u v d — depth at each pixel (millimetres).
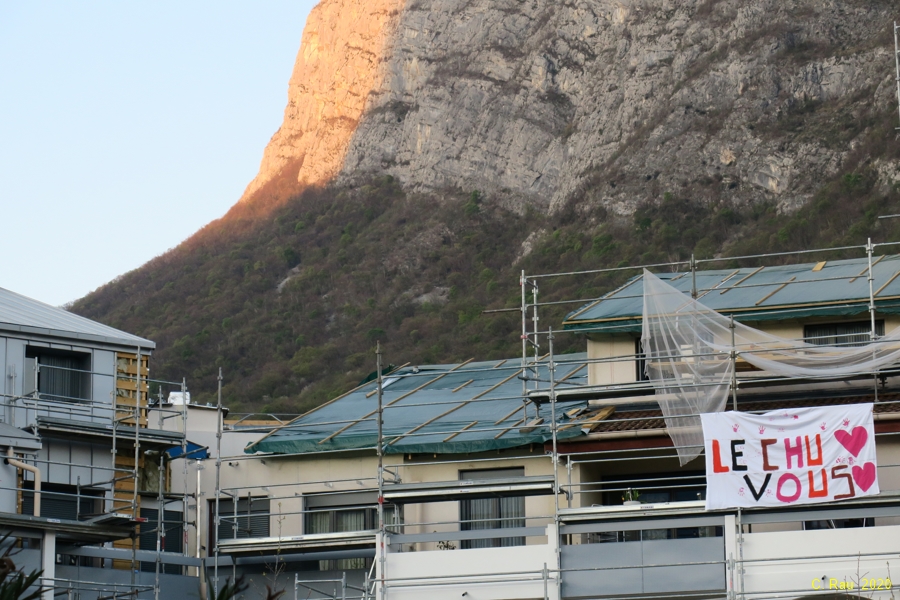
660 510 27594
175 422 42000
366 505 32938
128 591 30781
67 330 34156
